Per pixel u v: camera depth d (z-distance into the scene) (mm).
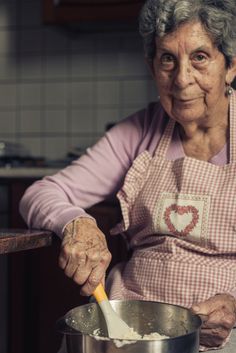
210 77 1090
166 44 1082
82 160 1309
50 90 2730
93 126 2691
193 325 897
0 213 2133
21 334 2131
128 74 2646
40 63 2736
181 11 1048
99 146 1311
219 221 1105
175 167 1173
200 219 1115
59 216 1125
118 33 2646
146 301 975
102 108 2680
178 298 1109
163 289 1124
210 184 1127
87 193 1295
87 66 2688
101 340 770
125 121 1319
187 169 1147
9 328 2139
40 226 1151
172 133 1219
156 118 1271
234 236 1101
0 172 2170
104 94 2676
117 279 1209
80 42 2688
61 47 2709
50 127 2740
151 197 1174
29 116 2760
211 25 1060
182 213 1131
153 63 1163
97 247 1019
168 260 1129
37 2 2719
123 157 1291
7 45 2768
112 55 2658
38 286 2109
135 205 1207
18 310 2127
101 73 2676
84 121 2699
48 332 2109
